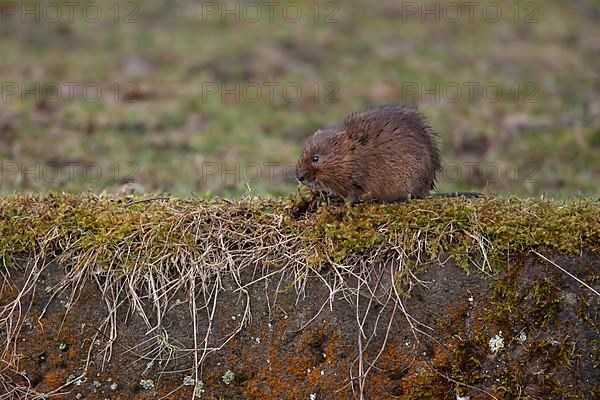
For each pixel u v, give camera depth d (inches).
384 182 354.6
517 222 306.7
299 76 827.4
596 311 301.7
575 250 301.7
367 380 307.1
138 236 314.3
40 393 313.0
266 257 310.5
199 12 1029.2
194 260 310.7
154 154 595.8
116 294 311.0
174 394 312.5
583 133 685.9
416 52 926.4
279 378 309.6
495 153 647.8
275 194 510.3
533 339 303.9
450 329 305.4
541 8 1159.0
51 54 848.3
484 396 305.1
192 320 310.5
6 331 313.3
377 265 306.7
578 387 302.4
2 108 664.4
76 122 645.3
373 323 306.3
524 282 303.7
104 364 312.7
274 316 309.1
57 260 313.7
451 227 307.0
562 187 565.3
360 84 812.6
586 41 1032.2
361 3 1123.3
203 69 825.5
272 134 676.1
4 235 314.3
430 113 730.2
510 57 932.6
